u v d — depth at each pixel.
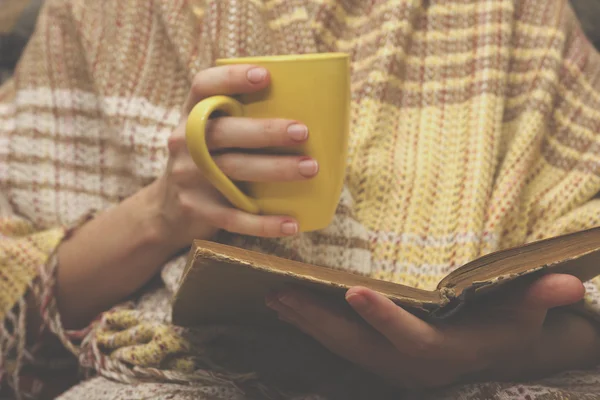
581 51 0.83
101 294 0.73
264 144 0.53
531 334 0.54
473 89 0.77
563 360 0.60
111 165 0.82
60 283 0.72
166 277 0.69
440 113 0.77
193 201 0.61
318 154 0.54
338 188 0.57
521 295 0.50
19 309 0.71
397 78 0.78
